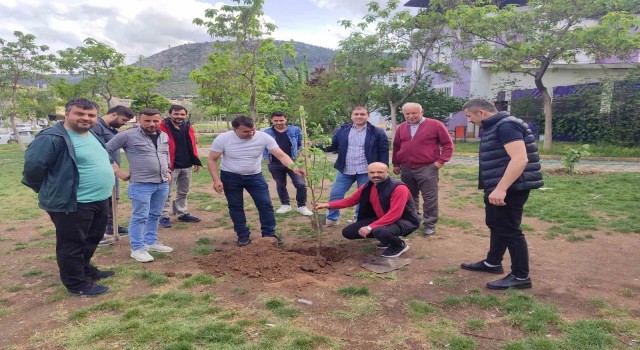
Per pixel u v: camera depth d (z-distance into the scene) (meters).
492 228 4.30
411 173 6.09
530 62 15.88
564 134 18.75
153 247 5.41
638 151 15.31
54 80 23.20
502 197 3.86
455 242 5.72
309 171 5.09
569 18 14.07
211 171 5.64
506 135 3.90
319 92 22.75
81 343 3.21
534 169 3.98
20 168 15.30
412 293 4.10
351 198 5.30
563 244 5.54
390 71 19.55
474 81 22.42
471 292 4.09
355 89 20.50
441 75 20.94
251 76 16.16
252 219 7.21
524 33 14.60
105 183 4.21
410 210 5.10
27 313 3.79
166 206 6.71
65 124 4.04
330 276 4.58
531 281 4.27
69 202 3.89
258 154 5.61
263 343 3.16
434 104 21.59
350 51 19.42
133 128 5.15
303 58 29.38
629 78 16.12
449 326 3.45
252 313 3.67
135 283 4.38
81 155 4.03
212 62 18.05
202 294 4.06
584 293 4.02
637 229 5.99
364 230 4.95
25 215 7.77
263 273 4.55
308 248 5.48
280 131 7.52
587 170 11.71
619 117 16.67
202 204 8.44
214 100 20.52
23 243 6.02
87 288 4.15
